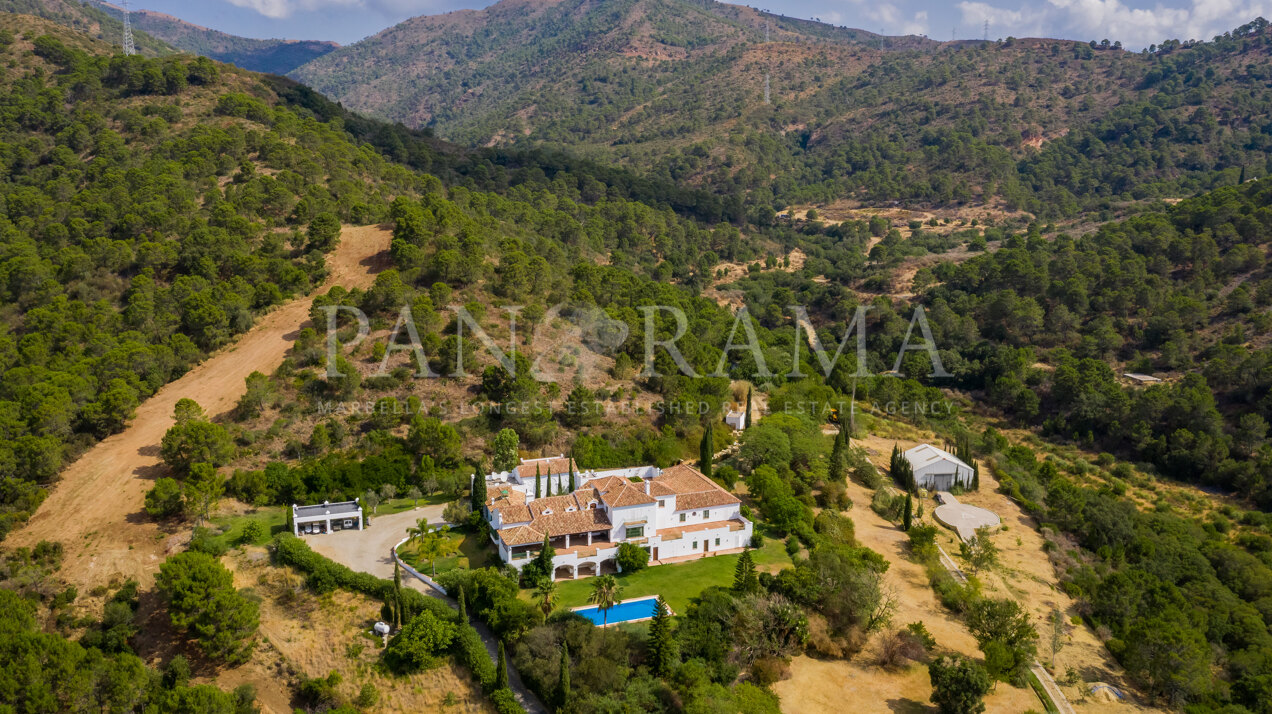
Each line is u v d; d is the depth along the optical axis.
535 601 73.94
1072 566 100.00
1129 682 76.62
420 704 67.38
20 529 87.62
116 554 83.31
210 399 114.25
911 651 74.50
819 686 69.50
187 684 69.81
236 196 166.25
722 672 66.38
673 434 118.19
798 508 94.25
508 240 171.75
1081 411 162.25
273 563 81.75
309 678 70.44
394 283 133.88
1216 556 105.94
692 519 90.38
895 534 101.81
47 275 132.75
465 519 89.62
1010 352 184.12
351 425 108.88
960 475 122.88
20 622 69.00
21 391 102.75
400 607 73.69
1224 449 141.75
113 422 106.88
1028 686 72.62
